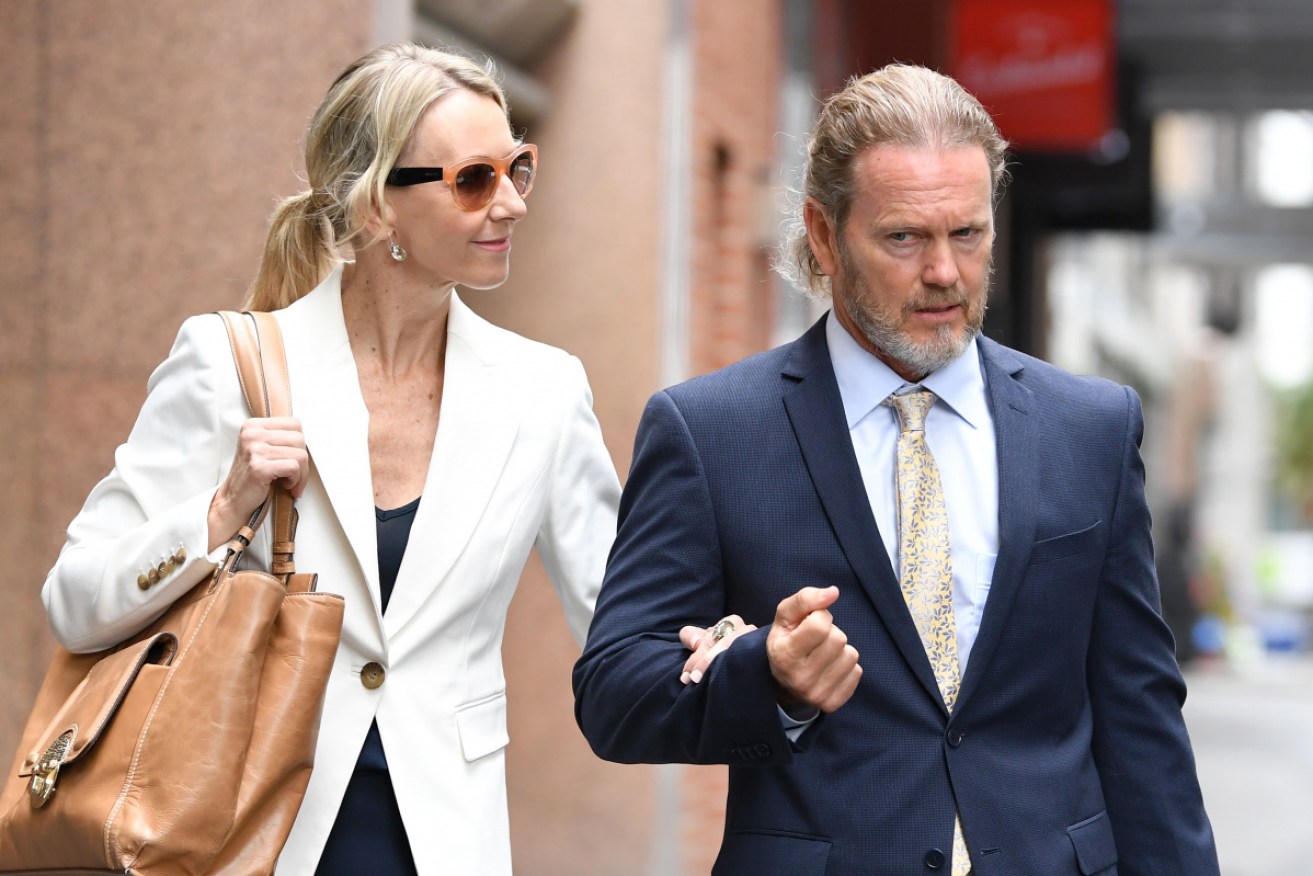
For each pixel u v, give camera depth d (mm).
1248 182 102062
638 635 6512
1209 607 79750
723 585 6621
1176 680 6793
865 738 6305
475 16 15422
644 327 16734
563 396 7633
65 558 7051
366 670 7051
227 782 6402
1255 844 26891
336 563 7062
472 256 7199
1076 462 6676
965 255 6262
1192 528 92625
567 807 16484
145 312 12250
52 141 12375
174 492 7074
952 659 6387
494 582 7301
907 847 6207
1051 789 6387
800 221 7328
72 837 6363
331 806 6910
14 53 12391
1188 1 38688
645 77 16891
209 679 6473
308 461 6926
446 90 7176
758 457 6598
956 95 6309
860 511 6438
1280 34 41188
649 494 6707
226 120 12312
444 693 7141
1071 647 6543
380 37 12352
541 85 16969
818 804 6270
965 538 6480
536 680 16609
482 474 7301
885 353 6516
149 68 12359
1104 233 40312
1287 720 49000
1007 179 6582
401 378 7461
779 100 22766
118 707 6496
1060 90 28250
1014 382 6773
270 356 7168
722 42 19125
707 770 18156
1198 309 170625
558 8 16453
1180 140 108188
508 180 7219
